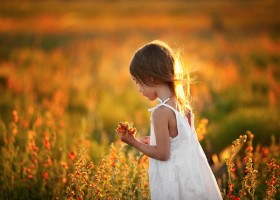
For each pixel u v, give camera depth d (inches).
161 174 141.5
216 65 751.1
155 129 138.9
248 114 319.9
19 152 231.1
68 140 258.1
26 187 196.4
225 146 282.4
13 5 2982.3
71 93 534.3
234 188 178.2
